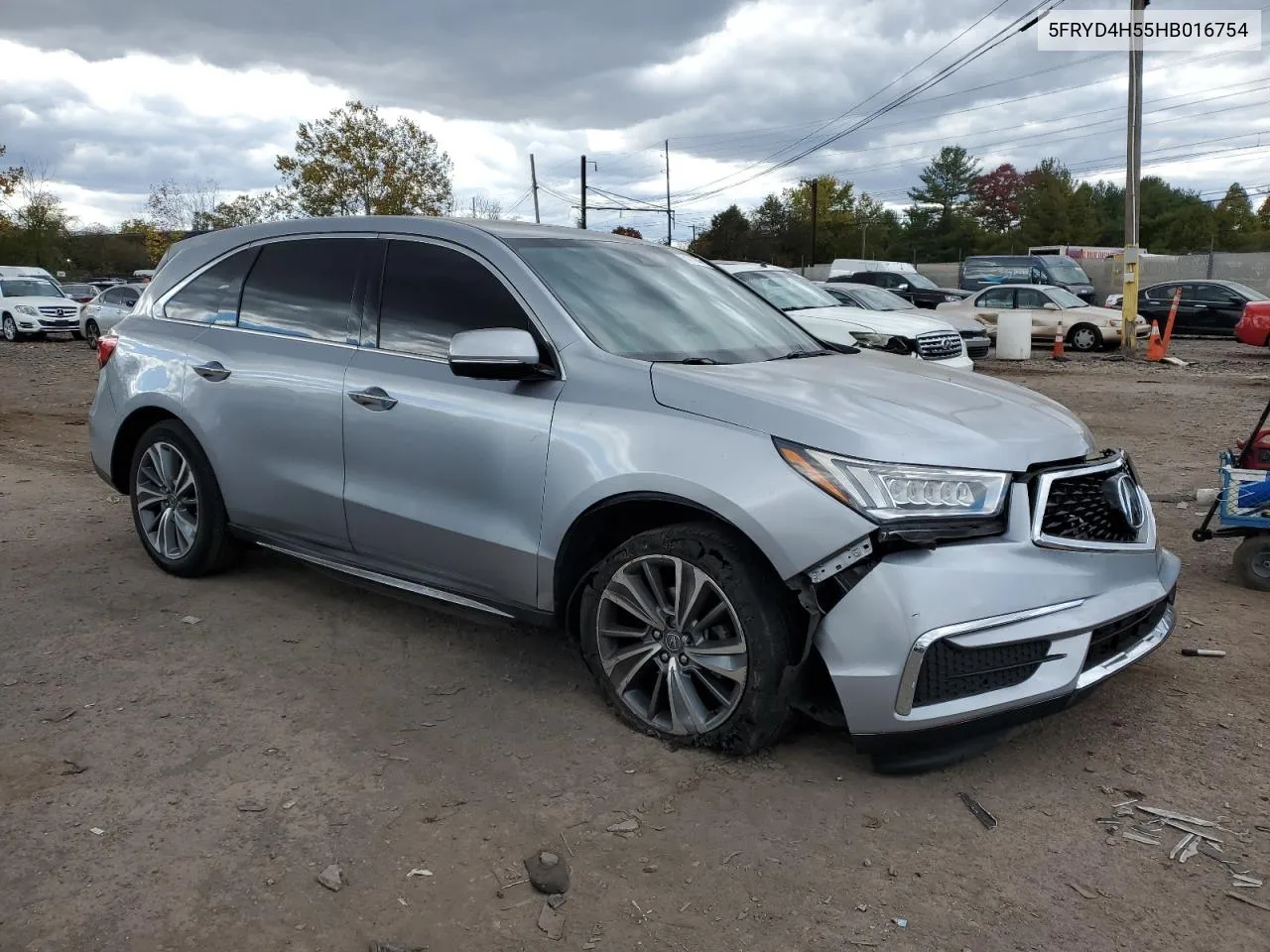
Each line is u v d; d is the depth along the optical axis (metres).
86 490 7.17
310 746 3.35
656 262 4.51
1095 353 21.34
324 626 4.45
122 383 5.06
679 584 3.25
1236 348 22.25
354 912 2.51
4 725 3.47
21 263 64.38
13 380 15.78
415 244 4.17
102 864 2.68
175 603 4.70
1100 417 11.41
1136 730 3.50
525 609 3.68
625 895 2.59
